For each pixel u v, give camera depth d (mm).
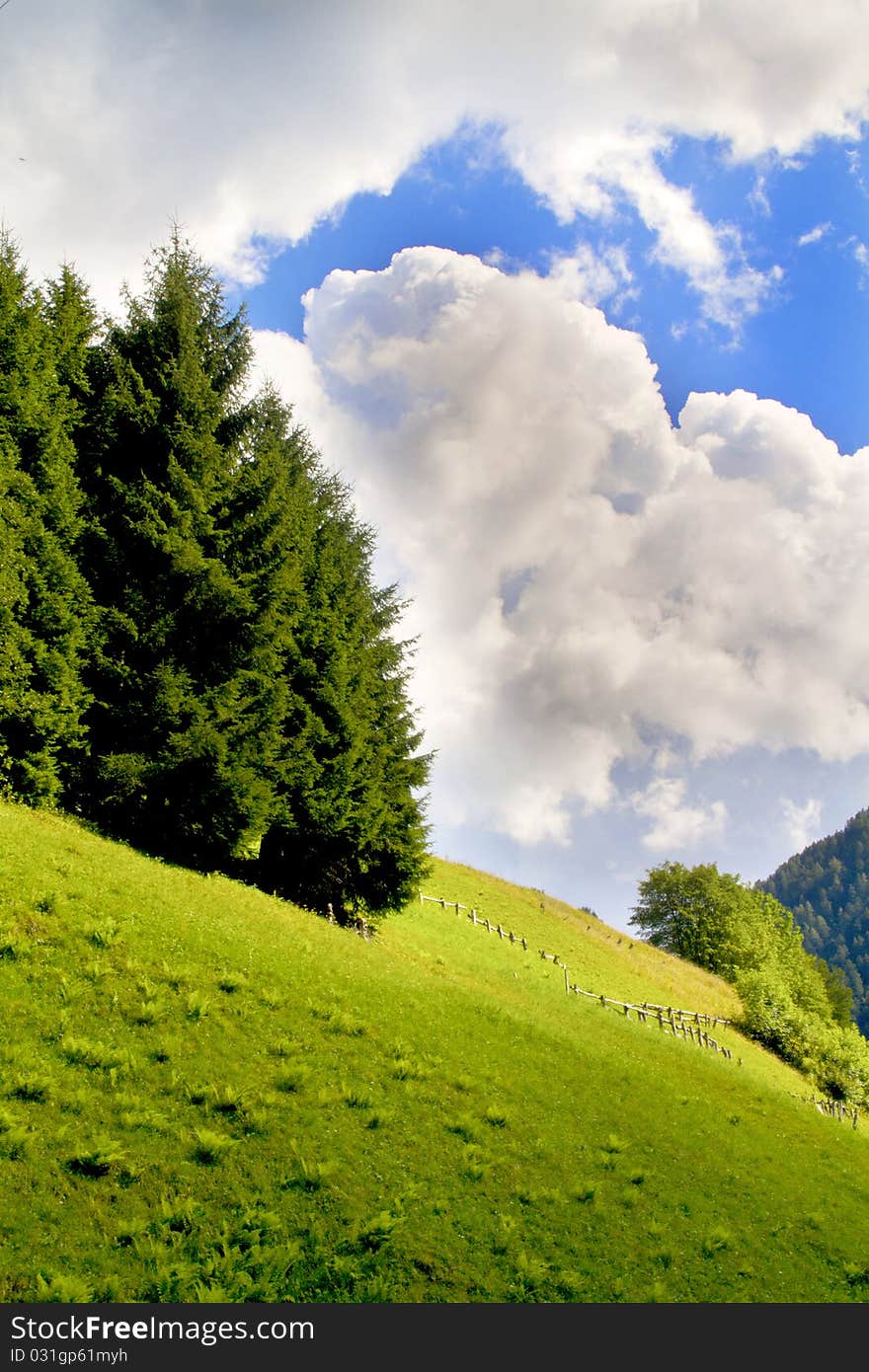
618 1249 12758
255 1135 12219
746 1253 14227
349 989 20141
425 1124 14594
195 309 29203
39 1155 10180
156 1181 10578
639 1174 15812
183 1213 10117
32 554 23344
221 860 29453
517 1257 11484
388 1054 17125
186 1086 12781
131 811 25594
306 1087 14195
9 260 24141
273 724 28516
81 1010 13828
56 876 17875
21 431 23422
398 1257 10664
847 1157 25125
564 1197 13719
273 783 28297
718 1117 23094
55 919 16062
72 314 26656
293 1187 11375
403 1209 11664
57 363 25672
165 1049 13523
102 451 26812
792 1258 14758
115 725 25312
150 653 25609
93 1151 10422
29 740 23047
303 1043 15977
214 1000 16125
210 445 27141
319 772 31594
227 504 28625
